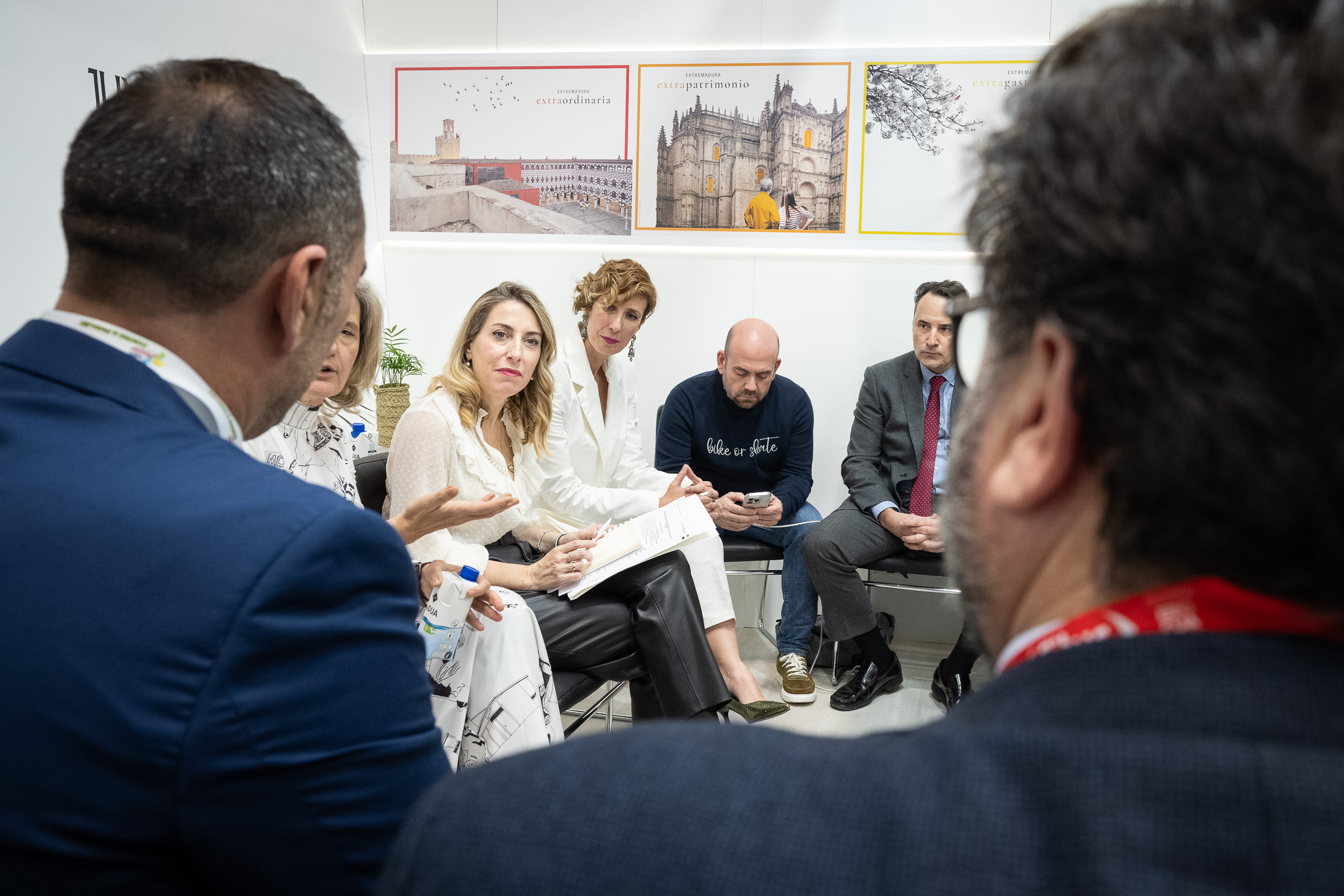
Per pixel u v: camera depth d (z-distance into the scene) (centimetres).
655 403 400
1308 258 24
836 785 29
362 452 305
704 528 232
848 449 355
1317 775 24
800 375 391
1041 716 29
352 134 395
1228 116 26
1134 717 27
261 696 59
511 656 188
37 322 70
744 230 387
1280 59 26
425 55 395
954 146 370
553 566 227
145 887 59
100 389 67
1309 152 24
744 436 350
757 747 31
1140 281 27
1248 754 25
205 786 58
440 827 31
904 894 26
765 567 398
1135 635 29
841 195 379
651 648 227
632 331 308
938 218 375
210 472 64
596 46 387
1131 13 30
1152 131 27
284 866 62
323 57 372
